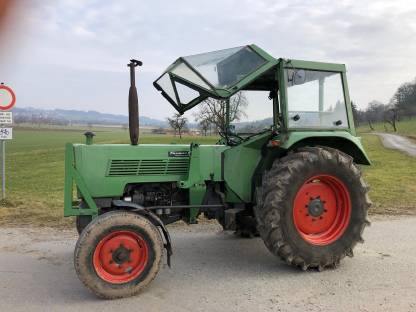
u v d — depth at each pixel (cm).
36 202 913
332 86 513
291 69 483
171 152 492
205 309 376
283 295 405
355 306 378
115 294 402
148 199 498
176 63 498
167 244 432
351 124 527
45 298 406
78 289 430
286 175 462
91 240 399
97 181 463
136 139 482
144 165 482
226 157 508
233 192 512
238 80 455
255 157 517
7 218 757
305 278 452
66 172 453
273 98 545
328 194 498
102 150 466
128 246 413
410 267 484
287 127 483
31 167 1912
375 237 622
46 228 687
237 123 566
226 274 468
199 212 510
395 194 1019
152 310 377
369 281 440
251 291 416
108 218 408
